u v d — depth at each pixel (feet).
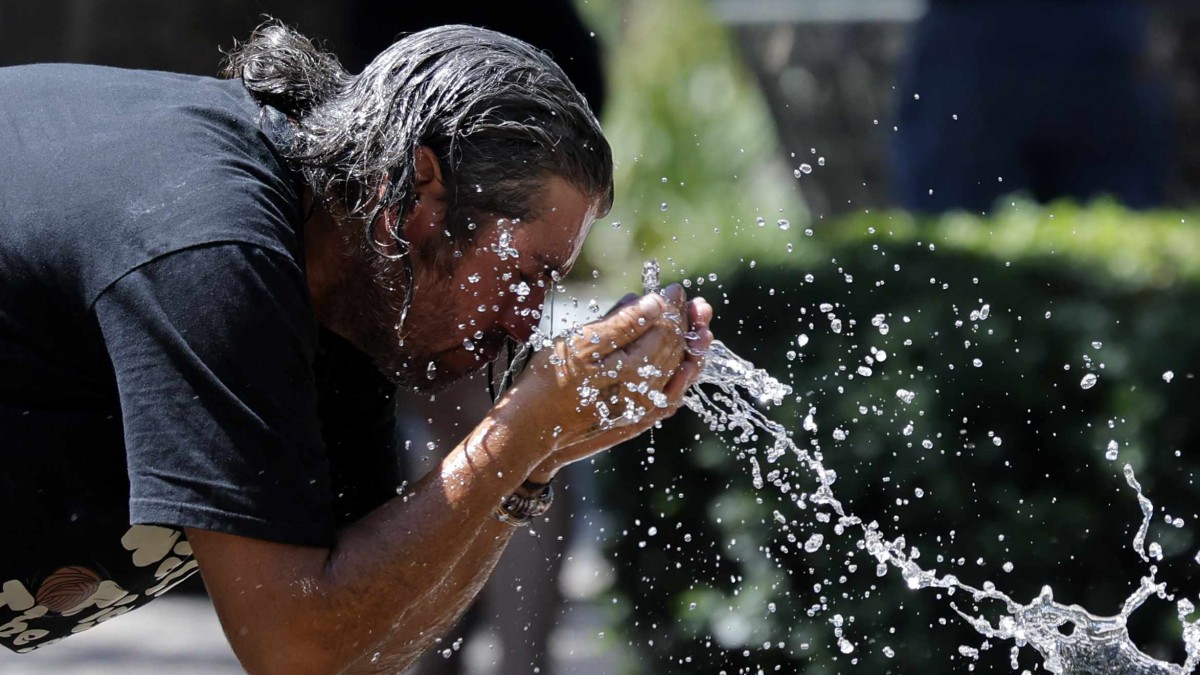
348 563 25.02
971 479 45.24
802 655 46.21
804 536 46.24
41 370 25.43
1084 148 75.25
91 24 72.79
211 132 25.67
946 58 76.23
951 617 45.11
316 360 28.86
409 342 27.63
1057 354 45.47
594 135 27.02
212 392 23.90
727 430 47.19
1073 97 74.38
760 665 47.21
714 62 159.43
